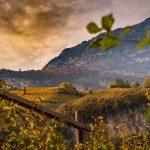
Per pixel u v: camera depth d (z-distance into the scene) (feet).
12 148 28.71
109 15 6.31
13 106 29.04
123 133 35.65
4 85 29.81
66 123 31.37
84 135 33.40
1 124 28.84
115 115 470.39
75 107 490.49
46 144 28.91
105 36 6.52
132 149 35.53
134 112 463.01
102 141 32.48
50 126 29.53
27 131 29.07
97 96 517.14
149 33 6.72
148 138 35.91
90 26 6.36
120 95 490.90
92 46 6.51
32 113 29.66
